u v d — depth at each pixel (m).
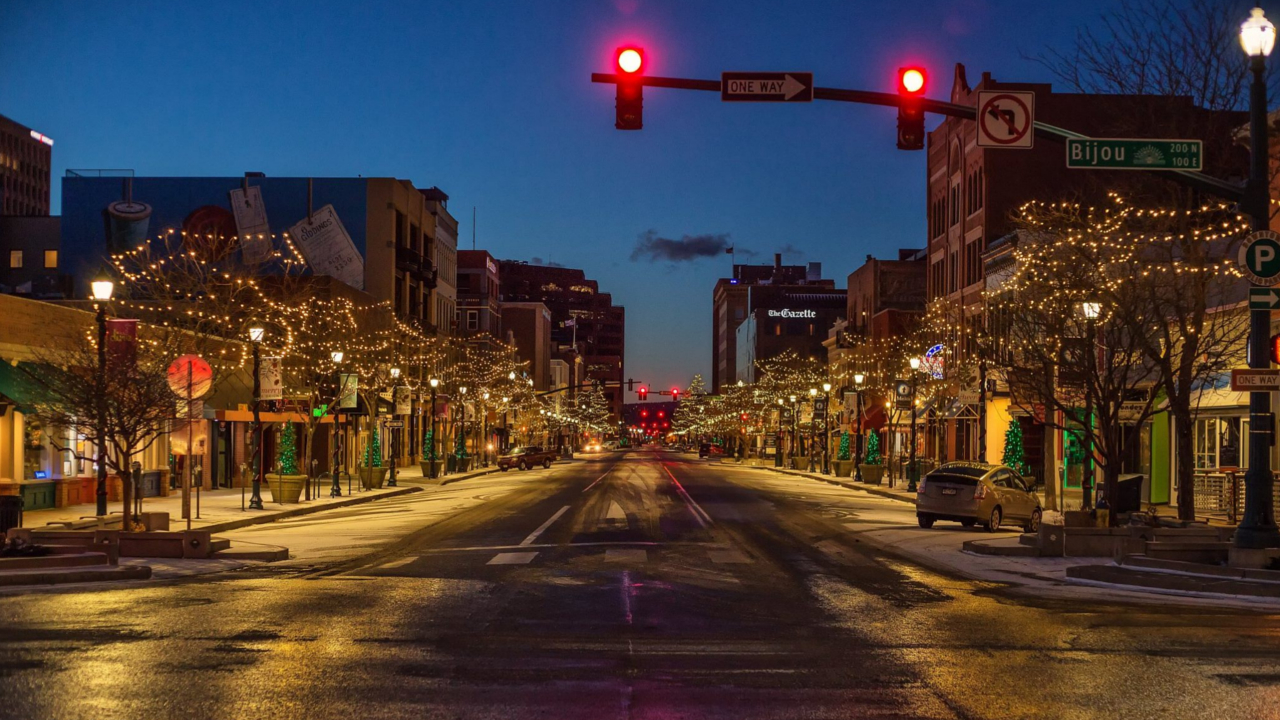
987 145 16.98
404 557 20.00
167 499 36.75
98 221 71.31
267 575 17.19
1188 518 23.45
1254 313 17.31
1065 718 8.12
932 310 62.97
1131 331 23.88
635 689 8.98
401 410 48.50
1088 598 15.25
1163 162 17.14
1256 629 12.26
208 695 8.56
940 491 27.91
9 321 29.59
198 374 23.03
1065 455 38.38
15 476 30.39
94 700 8.34
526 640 11.23
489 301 124.12
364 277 73.81
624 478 58.00
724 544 22.62
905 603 14.45
